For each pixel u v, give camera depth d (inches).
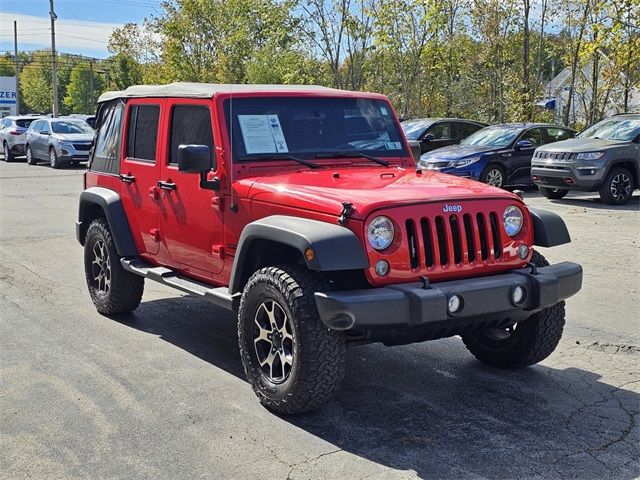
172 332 259.0
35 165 1075.3
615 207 564.1
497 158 638.5
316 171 214.4
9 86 2962.6
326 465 159.8
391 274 173.3
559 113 1030.4
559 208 557.3
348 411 189.3
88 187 287.3
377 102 241.6
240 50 1346.0
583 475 155.4
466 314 173.6
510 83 975.0
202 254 221.9
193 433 175.9
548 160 588.4
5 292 314.0
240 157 208.8
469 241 184.2
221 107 211.6
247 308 189.8
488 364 225.9
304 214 182.9
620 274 338.0
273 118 218.7
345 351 176.2
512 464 160.2
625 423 181.8
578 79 998.4
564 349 239.0
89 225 288.0
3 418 184.7
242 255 191.9
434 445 169.6
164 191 235.6
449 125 751.1
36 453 166.1
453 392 202.8
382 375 216.7
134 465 160.1
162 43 1585.9
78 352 235.9
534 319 207.8
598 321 268.1
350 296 164.6
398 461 161.6
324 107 228.8
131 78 2047.2
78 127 1059.3
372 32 933.2
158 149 239.5
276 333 185.0
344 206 172.1
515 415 186.9
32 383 208.2
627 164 576.4
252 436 174.2
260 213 196.2
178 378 212.8
